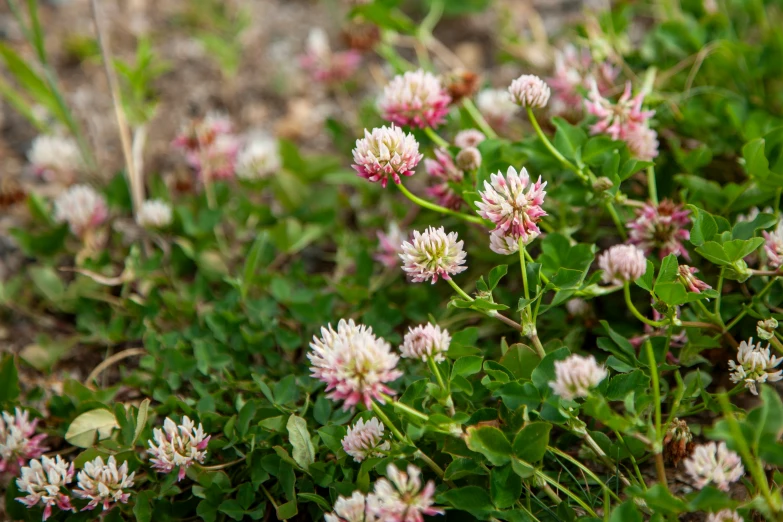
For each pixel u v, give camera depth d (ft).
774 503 1.34
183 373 1.66
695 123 1.79
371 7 1.97
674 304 1.46
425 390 1.48
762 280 1.58
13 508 1.56
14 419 1.58
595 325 1.65
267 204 2.03
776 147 1.63
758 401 1.59
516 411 1.44
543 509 1.47
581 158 1.61
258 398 1.64
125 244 1.93
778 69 1.91
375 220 1.90
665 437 1.48
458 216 1.60
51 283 1.85
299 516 1.55
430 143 1.74
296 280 1.83
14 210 2.04
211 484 1.51
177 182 1.98
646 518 1.48
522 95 1.57
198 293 1.80
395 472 1.34
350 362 1.37
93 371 1.75
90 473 1.49
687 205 1.49
